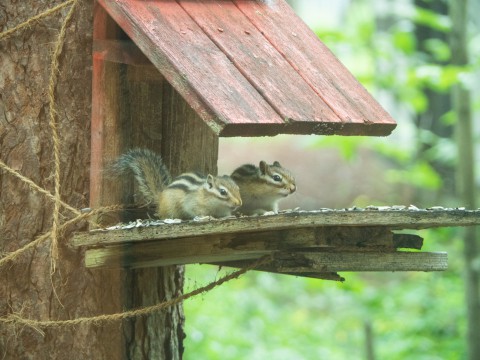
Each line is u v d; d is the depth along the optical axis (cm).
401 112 3272
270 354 2286
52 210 1129
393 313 2566
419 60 2361
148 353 1229
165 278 1252
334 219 935
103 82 1118
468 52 2094
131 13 1062
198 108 989
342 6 4447
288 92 1050
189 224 956
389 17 3027
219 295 2656
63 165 1128
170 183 1179
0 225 1136
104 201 1126
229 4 1177
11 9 1134
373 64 2231
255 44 1116
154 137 1227
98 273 1143
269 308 2761
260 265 1084
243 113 981
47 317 1131
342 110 1064
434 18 2142
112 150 1129
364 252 1023
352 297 2789
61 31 1109
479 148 2950
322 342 2503
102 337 1148
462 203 2127
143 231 975
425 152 2906
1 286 1137
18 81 1134
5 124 1135
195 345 2211
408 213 946
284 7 1228
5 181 1136
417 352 2280
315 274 1155
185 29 1080
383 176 3784
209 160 1273
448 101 3173
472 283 2052
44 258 1131
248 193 1279
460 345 2273
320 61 1145
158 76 1144
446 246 2672
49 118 1131
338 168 3903
